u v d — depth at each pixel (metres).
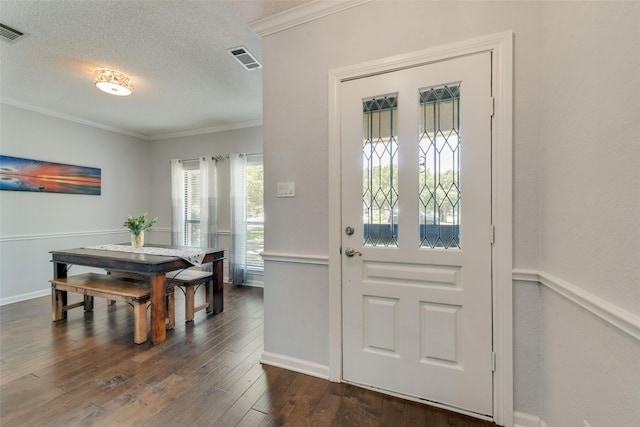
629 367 0.81
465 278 1.59
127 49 2.41
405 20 1.71
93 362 2.13
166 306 2.75
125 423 1.52
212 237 4.61
